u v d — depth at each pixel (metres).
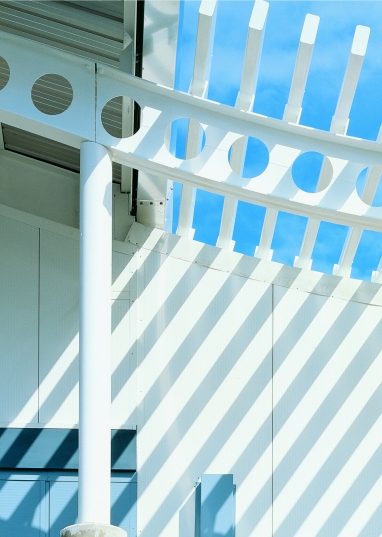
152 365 8.71
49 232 8.99
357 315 8.96
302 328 8.90
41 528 8.38
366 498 8.59
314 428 8.70
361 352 8.88
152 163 6.51
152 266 8.94
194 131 7.43
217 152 6.61
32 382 8.66
